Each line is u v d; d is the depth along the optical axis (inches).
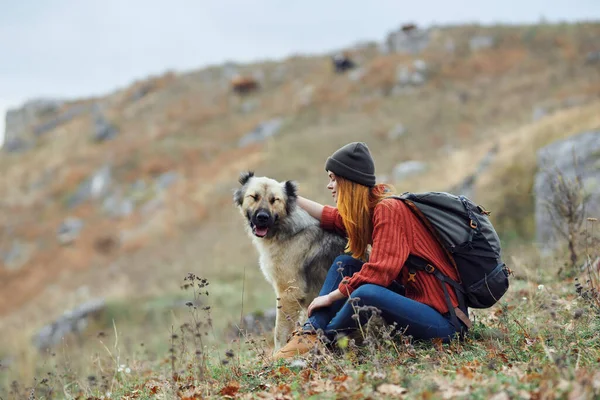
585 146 453.1
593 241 227.5
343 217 156.3
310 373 136.6
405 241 144.9
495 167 609.0
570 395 100.1
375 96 1273.4
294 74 1594.5
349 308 144.9
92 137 1585.9
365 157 154.3
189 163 1270.9
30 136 1807.3
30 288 961.5
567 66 1154.7
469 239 142.9
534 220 526.9
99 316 567.2
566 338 144.8
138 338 467.5
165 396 141.9
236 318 430.3
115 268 868.0
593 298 164.1
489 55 1311.5
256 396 127.7
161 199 1136.8
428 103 1157.1
